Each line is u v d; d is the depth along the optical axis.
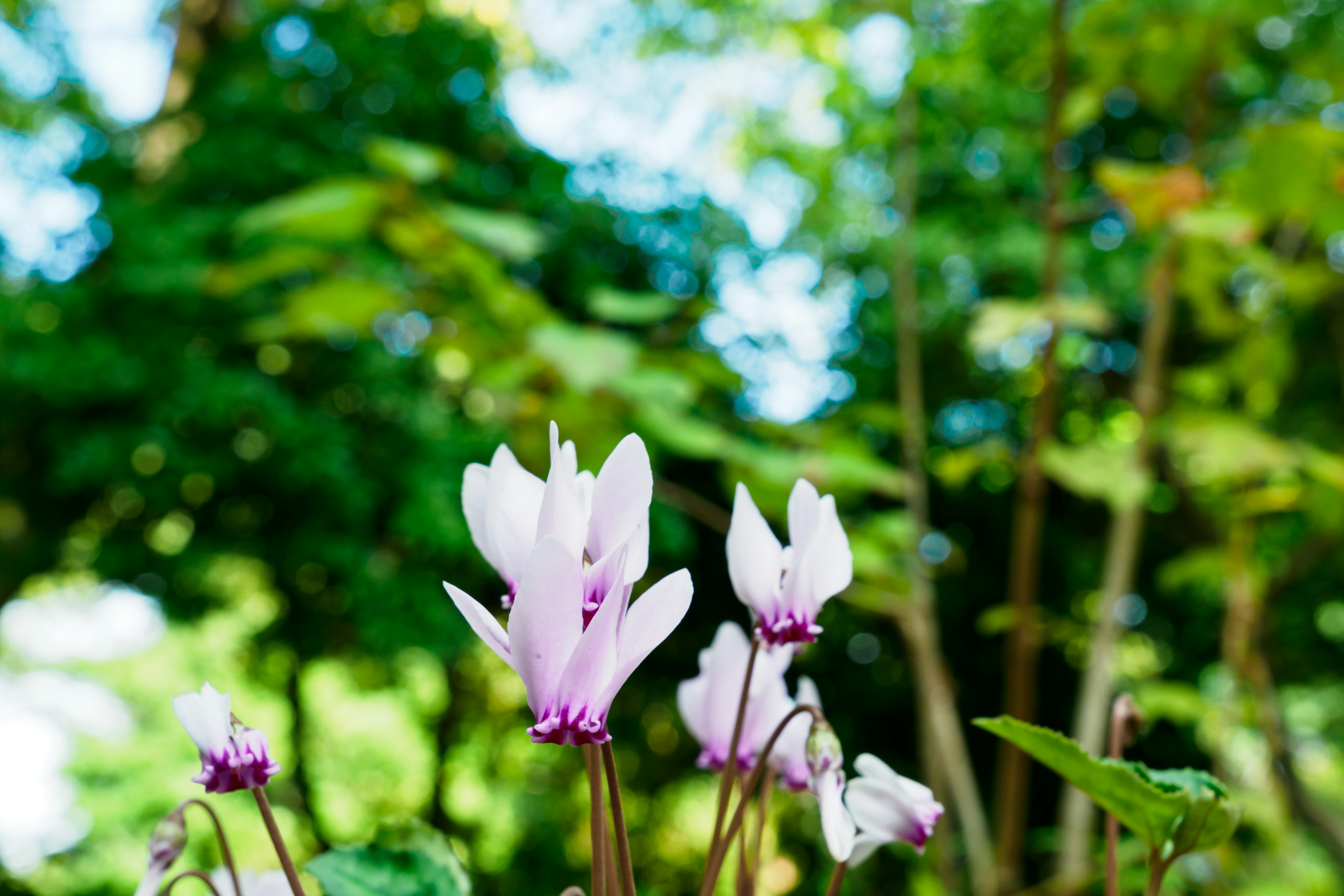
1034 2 2.70
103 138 6.43
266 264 2.05
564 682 0.53
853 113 2.91
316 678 10.65
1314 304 2.96
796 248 3.86
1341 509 2.38
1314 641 7.73
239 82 6.62
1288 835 2.36
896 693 7.80
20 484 5.97
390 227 1.94
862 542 2.38
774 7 2.96
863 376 7.03
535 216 7.14
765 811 0.80
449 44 6.83
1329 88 2.79
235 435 5.94
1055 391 2.21
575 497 0.57
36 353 5.46
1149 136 7.14
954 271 6.39
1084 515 7.81
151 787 9.13
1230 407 3.41
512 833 9.25
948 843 2.30
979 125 3.34
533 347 2.00
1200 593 7.52
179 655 10.10
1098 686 2.13
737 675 0.83
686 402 2.17
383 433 6.30
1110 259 6.22
